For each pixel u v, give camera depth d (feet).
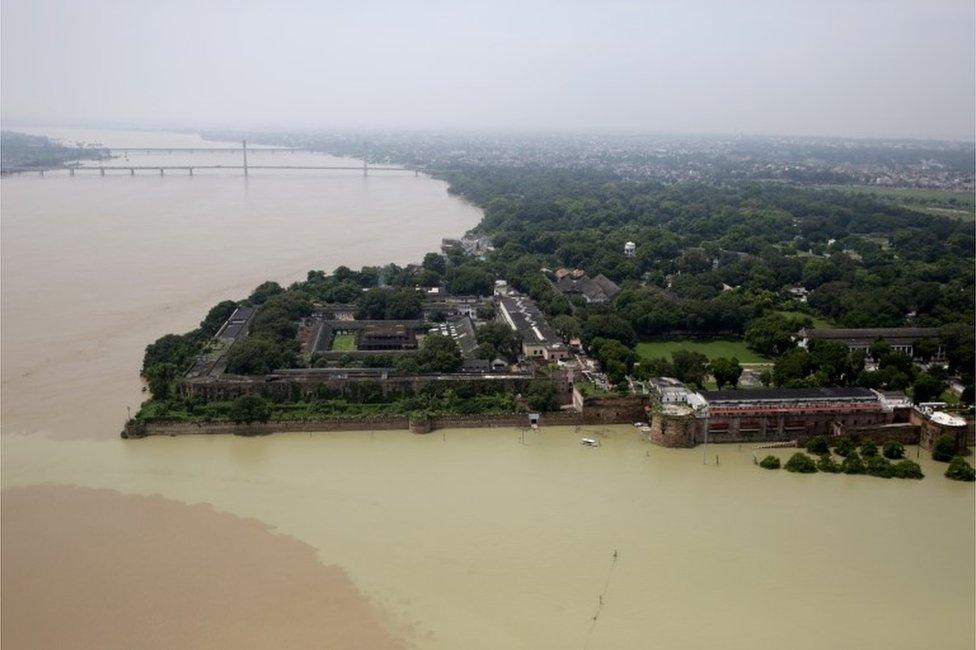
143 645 542.16
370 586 612.29
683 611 589.73
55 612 575.38
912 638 565.12
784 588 622.95
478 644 547.08
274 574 625.41
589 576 631.97
